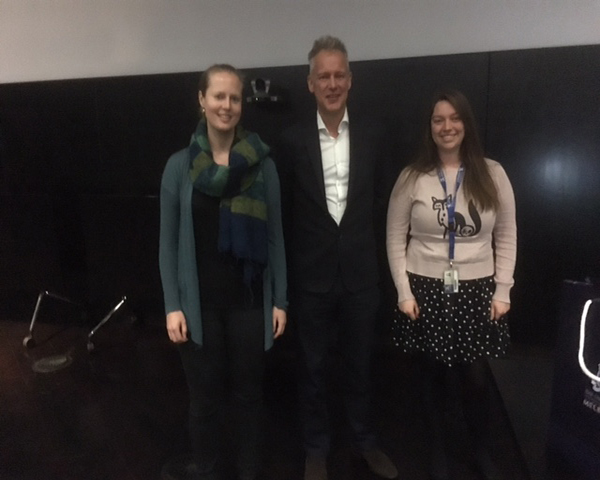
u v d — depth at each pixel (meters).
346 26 2.60
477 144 1.70
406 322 1.85
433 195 1.72
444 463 1.92
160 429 2.33
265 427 2.33
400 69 2.47
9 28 3.13
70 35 3.04
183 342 1.69
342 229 1.75
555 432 1.83
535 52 2.33
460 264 1.71
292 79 2.61
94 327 3.44
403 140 2.53
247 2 2.70
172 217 1.62
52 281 3.43
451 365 1.83
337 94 1.66
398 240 1.81
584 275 2.50
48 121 3.14
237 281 1.66
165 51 2.90
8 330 3.46
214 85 1.51
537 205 2.49
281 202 1.85
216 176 1.53
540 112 2.38
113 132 3.03
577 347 1.71
